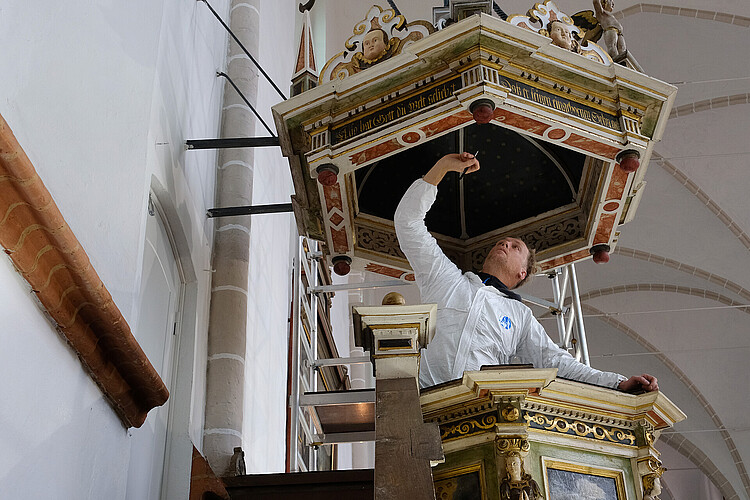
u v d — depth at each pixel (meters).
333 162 5.52
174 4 5.67
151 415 5.06
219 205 6.77
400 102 5.45
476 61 5.25
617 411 4.23
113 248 3.88
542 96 5.38
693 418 19.27
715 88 15.39
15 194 2.84
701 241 16.78
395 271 6.75
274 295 7.90
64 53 3.64
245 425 6.28
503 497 3.76
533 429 4.00
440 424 4.09
